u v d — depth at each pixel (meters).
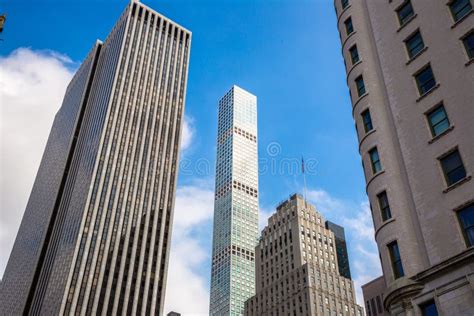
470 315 32.78
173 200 179.38
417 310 36.38
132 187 172.25
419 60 45.78
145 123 190.00
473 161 37.34
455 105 40.53
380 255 42.28
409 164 42.56
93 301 142.62
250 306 195.25
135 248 160.25
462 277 34.19
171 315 165.75
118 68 196.38
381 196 44.22
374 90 49.81
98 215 159.88
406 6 50.25
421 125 42.91
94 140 182.25
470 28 41.94
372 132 47.59
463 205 36.75
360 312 179.62
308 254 186.75
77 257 148.75
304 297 170.62
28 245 199.62
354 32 55.66
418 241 39.12
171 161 188.62
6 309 186.00
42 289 159.50
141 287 153.75
